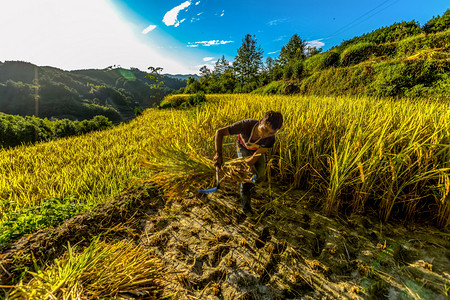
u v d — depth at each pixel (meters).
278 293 1.75
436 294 1.68
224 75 62.19
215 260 2.08
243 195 2.61
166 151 2.63
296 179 3.17
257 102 7.58
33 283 1.44
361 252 2.08
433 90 14.16
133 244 2.29
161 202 2.98
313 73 29.11
